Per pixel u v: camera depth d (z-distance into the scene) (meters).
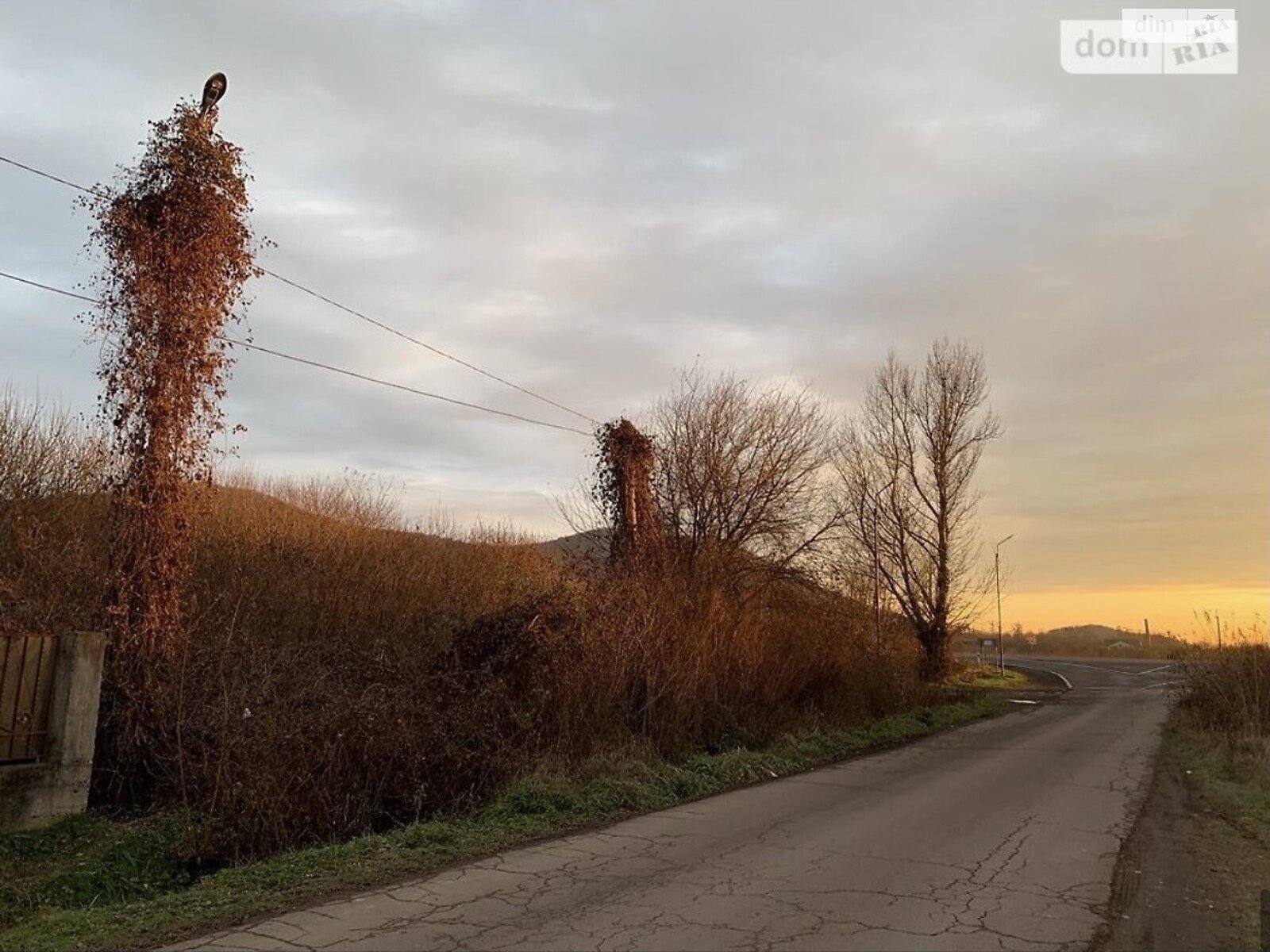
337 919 6.27
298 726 9.44
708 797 11.65
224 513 18.03
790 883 7.26
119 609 10.59
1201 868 8.05
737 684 16.61
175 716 9.98
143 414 11.02
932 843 8.83
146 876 8.26
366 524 21.39
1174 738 20.39
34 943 5.87
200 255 11.35
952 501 36.75
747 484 22.08
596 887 7.12
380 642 13.48
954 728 23.12
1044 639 118.31
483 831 9.13
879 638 25.08
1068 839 9.16
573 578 16.95
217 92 11.89
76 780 9.52
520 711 12.20
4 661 9.22
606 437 18.86
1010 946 5.77
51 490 15.74
